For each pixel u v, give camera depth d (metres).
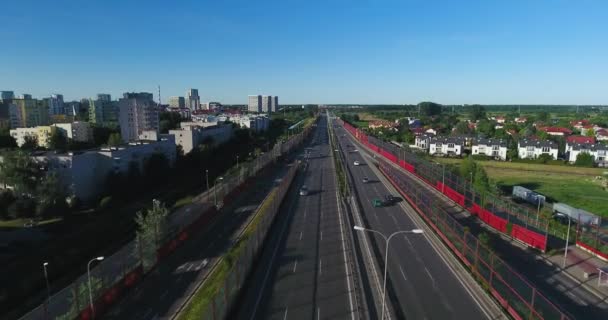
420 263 51.38
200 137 153.75
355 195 91.19
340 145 193.62
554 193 95.56
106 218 73.75
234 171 107.69
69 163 82.94
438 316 38.66
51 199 72.56
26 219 71.81
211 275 49.03
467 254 49.78
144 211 77.62
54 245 59.75
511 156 147.00
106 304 41.84
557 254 54.09
